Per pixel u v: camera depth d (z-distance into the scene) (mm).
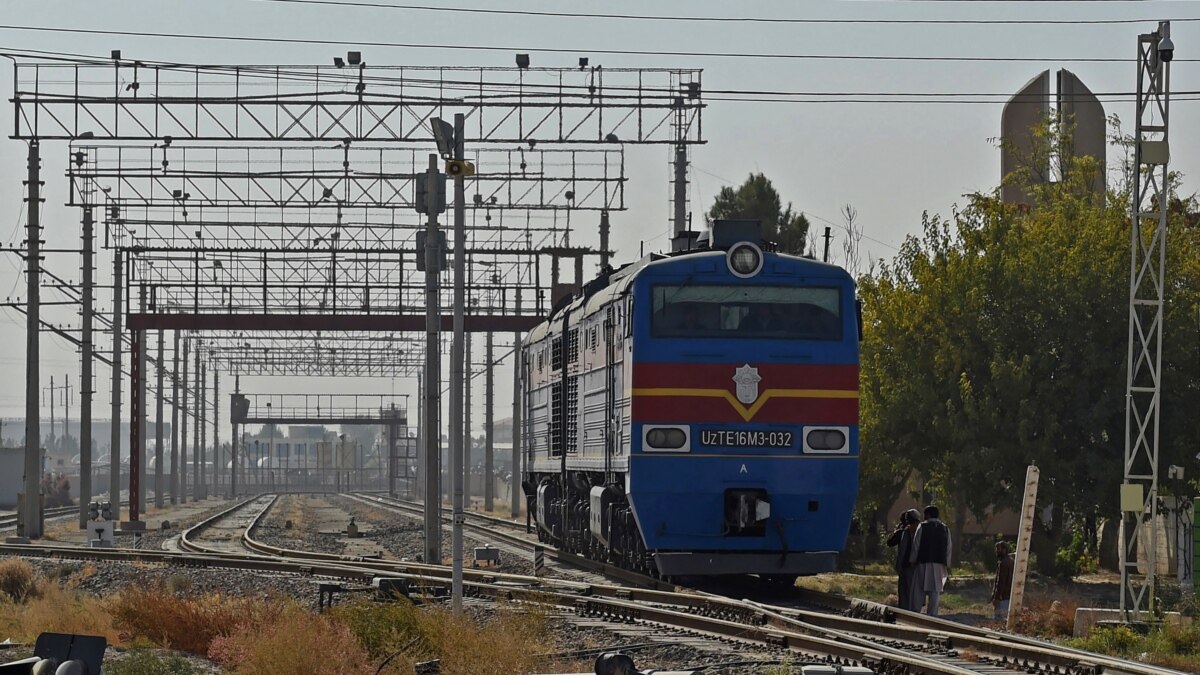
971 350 57500
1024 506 43438
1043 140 74125
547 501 72000
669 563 48094
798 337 48500
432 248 65188
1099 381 56312
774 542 48562
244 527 119938
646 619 40688
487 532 99625
